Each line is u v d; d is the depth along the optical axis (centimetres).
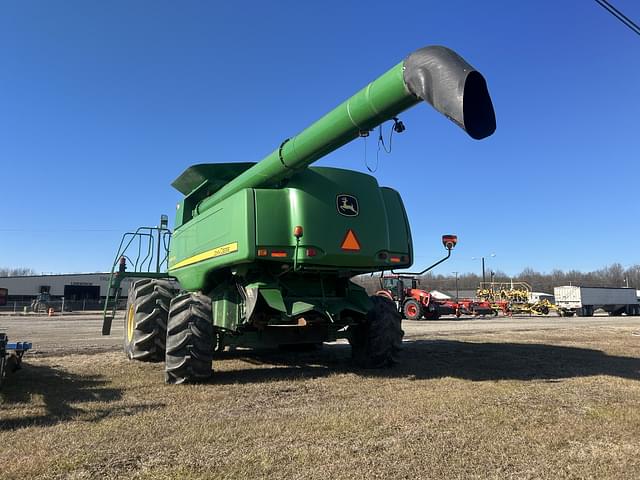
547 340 1181
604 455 355
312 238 604
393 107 449
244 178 651
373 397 526
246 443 370
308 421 427
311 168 635
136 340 747
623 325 1981
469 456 348
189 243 781
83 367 720
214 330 688
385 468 324
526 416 452
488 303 3144
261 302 635
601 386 599
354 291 708
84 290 5922
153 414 450
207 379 614
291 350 934
